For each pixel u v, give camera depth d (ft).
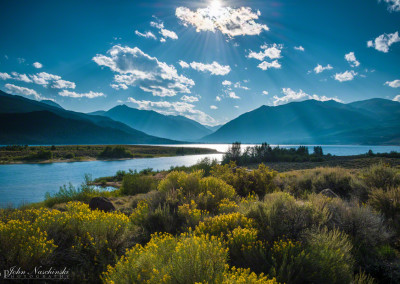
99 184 74.54
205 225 14.96
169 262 9.29
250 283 7.70
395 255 13.23
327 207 17.12
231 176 35.47
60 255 12.41
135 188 43.70
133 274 9.26
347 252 11.93
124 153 252.21
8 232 11.69
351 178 33.06
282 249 11.13
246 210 16.80
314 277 9.89
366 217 15.56
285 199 16.69
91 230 13.75
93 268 11.80
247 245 11.79
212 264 8.91
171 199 21.67
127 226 15.61
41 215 16.06
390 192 20.99
